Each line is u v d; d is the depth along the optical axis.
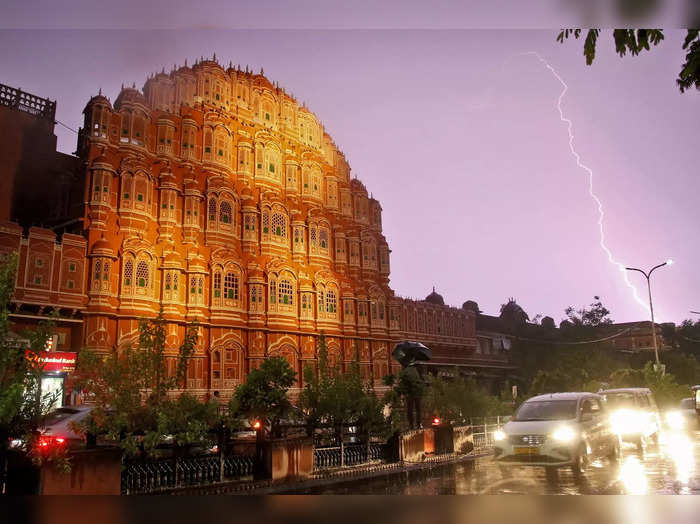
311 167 50.72
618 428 16.92
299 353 44.25
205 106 43.28
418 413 20.53
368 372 50.38
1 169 37.22
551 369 71.56
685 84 5.15
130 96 38.84
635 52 4.71
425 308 59.50
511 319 79.56
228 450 12.88
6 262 8.41
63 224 35.38
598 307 89.12
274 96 49.19
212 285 39.34
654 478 12.50
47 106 40.66
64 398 23.98
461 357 63.16
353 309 49.94
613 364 54.47
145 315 34.72
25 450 8.53
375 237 56.00
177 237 38.69
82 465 9.02
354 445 16.03
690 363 61.50
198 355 37.12
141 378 12.54
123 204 36.00
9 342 8.14
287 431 16.33
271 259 43.97
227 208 42.12
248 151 45.50
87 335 32.34
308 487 12.21
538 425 13.65
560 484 11.99
